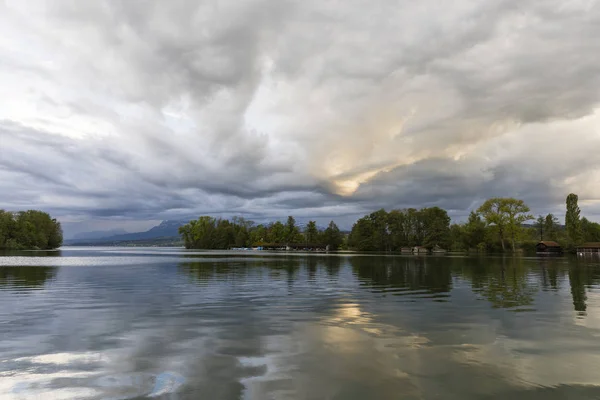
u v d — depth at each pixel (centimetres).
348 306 1666
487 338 1074
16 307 1627
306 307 1641
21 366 819
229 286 2500
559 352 929
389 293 2142
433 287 2459
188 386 703
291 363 843
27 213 15700
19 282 2720
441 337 1087
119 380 734
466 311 1530
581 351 937
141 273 3634
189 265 5125
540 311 1528
